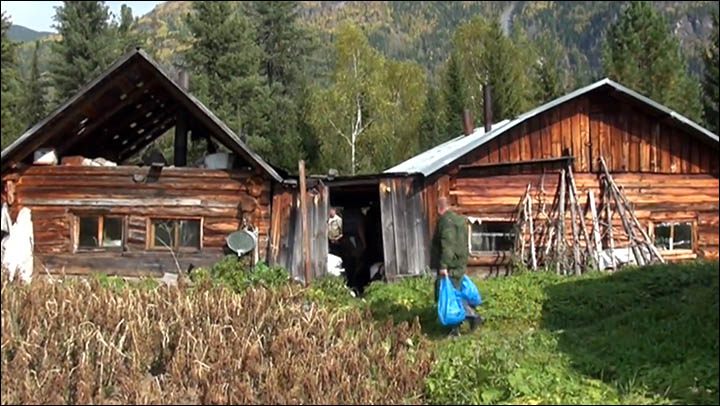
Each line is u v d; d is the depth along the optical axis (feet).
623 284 45.85
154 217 54.75
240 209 54.90
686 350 29.32
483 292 43.83
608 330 34.22
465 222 36.47
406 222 57.21
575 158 61.62
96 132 58.90
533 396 24.63
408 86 148.46
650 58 135.54
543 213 60.03
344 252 67.36
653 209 62.80
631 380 26.08
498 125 69.41
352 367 26.50
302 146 133.28
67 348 26.22
